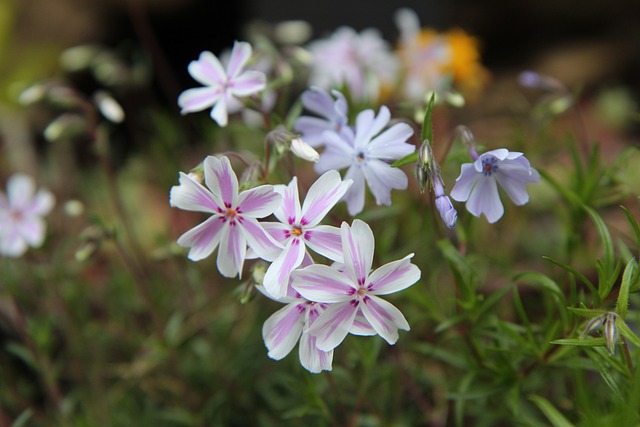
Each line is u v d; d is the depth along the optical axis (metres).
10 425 0.24
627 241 0.23
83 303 0.26
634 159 0.30
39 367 0.23
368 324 0.15
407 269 0.15
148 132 0.37
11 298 0.23
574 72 0.50
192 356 0.26
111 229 0.21
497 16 0.54
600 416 0.16
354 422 0.20
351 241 0.14
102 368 0.26
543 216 0.29
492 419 0.21
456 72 0.33
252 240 0.15
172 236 0.29
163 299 0.27
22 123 0.36
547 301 0.18
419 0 0.39
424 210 0.22
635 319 0.18
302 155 0.16
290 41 0.27
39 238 0.24
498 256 0.25
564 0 0.52
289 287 0.15
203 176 0.16
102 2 0.42
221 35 0.44
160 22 0.43
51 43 0.40
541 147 0.24
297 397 0.23
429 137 0.15
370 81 0.24
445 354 0.20
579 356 0.19
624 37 0.51
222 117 0.17
